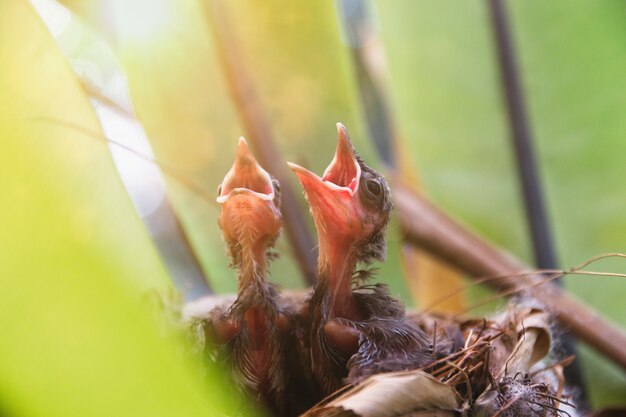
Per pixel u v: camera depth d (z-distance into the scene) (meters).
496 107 0.65
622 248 0.64
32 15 0.46
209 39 0.58
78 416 0.33
